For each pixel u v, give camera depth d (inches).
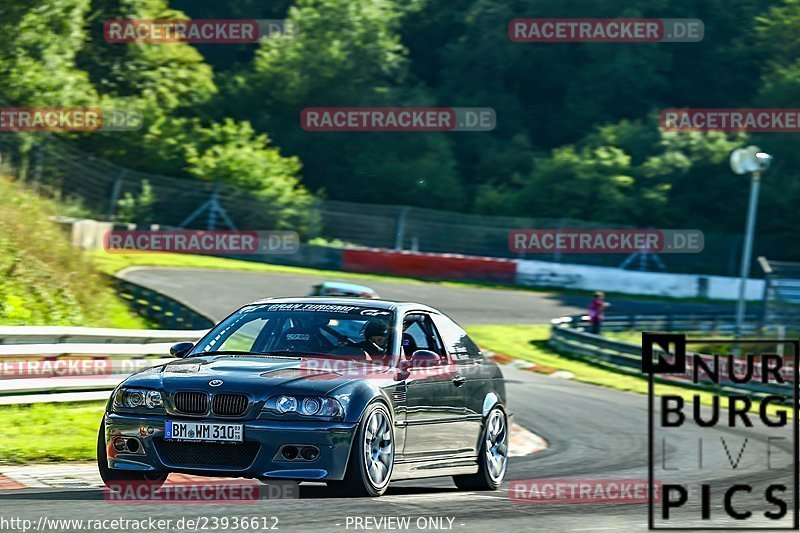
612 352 4288.9
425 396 1141.1
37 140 5787.4
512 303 5625.0
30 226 3132.4
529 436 2251.5
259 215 6663.4
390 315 1171.3
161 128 7116.1
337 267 6092.5
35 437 1502.2
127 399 1029.2
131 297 3262.8
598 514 1043.9
